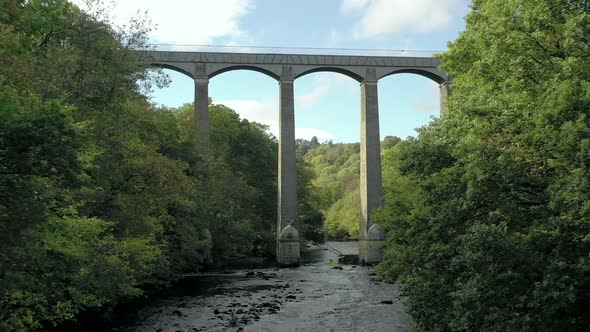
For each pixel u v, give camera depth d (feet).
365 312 97.25
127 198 86.02
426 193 50.47
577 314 39.34
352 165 597.93
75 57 71.51
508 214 42.45
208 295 121.80
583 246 37.65
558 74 39.32
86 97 77.92
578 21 40.09
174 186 108.78
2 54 33.01
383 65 221.25
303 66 217.56
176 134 154.20
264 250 237.25
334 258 237.25
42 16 33.88
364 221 209.67
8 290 35.58
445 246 47.24
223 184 189.06
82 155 50.75
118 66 84.89
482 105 47.16
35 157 29.86
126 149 86.74
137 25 95.55
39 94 55.42
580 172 33.63
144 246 76.79
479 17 68.03
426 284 53.78
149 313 96.32
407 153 56.18
